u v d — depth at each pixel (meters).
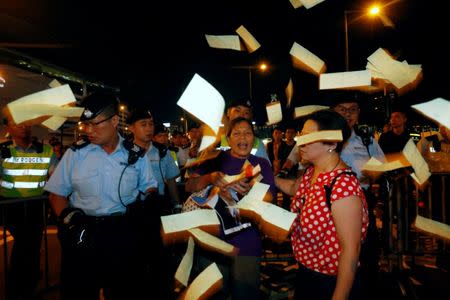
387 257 4.52
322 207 1.91
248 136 2.63
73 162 2.52
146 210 2.63
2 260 5.39
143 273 2.66
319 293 1.96
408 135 5.62
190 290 1.40
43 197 4.29
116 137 2.60
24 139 4.95
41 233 4.64
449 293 3.90
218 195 2.44
